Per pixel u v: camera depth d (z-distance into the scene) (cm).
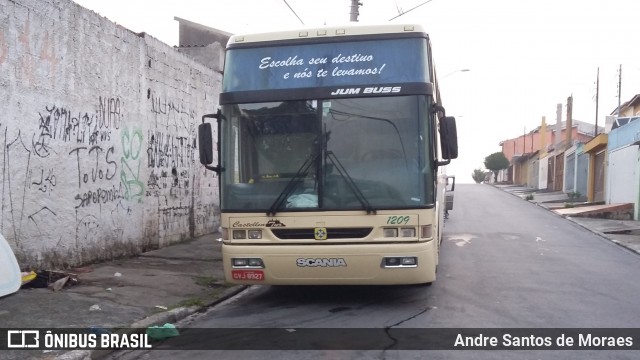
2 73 810
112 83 1091
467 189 5244
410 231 730
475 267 1173
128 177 1157
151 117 1259
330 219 736
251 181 759
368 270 731
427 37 764
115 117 1103
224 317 766
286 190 746
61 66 936
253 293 921
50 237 917
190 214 1476
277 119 762
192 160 1484
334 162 743
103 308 735
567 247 1548
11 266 773
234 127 772
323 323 721
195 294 866
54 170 923
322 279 741
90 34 1016
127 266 1045
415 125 738
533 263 1243
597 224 2164
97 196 1046
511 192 4675
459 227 2052
